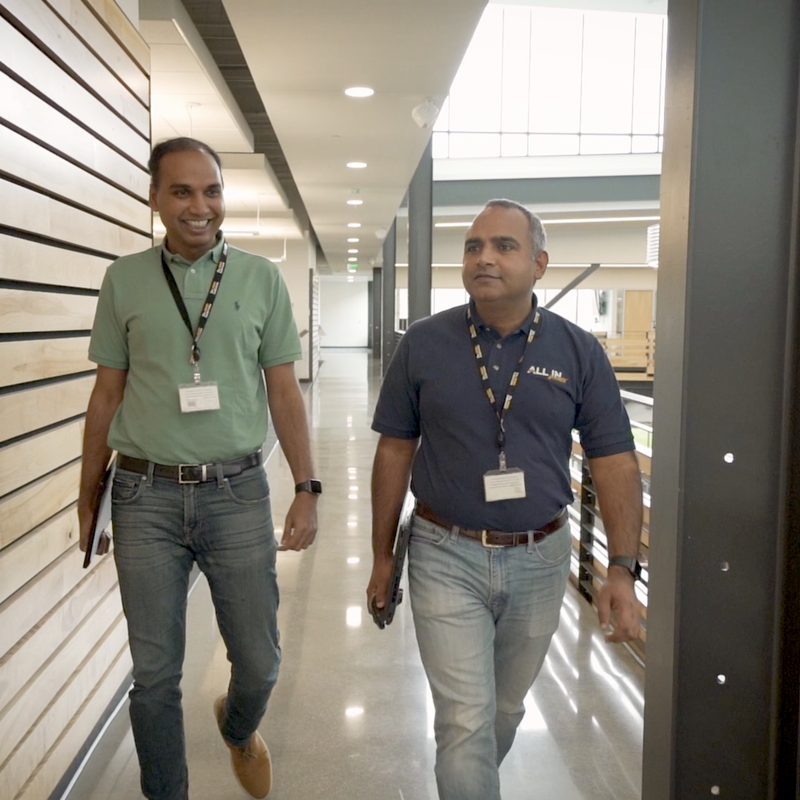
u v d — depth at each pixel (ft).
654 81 38.24
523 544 6.08
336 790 8.19
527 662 6.45
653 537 5.86
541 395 6.07
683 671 5.50
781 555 5.39
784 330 5.29
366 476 24.81
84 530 7.02
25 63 6.99
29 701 7.17
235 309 6.75
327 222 44.62
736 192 5.20
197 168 6.48
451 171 39.68
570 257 40.22
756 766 5.57
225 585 6.87
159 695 6.61
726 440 5.35
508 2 32.12
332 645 12.00
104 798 7.91
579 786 8.21
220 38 23.49
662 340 5.69
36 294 7.41
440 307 50.93
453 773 5.65
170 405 6.58
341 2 13.35
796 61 5.12
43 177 7.45
